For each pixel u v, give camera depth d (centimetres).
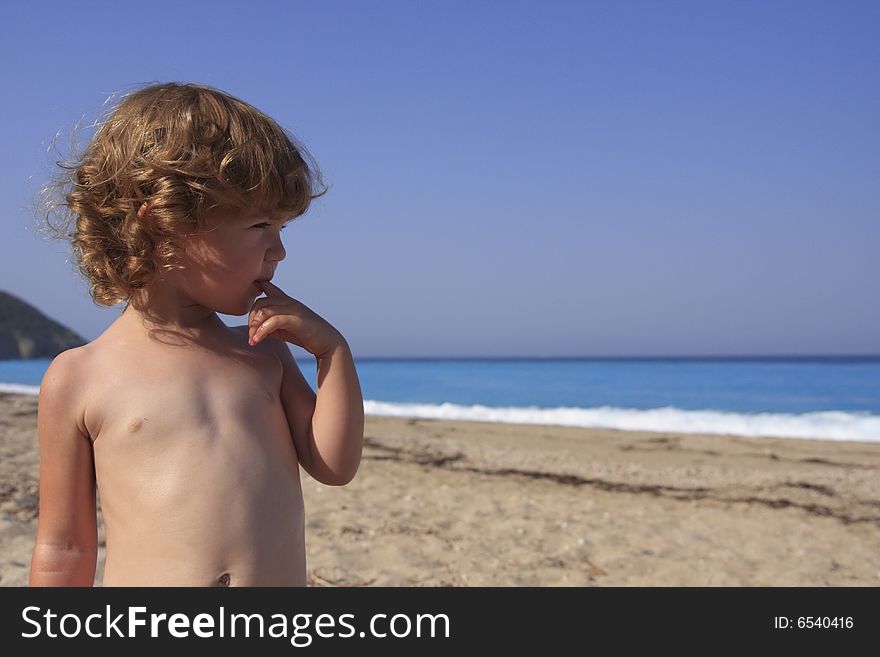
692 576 555
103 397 153
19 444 955
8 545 520
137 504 148
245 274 154
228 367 162
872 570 585
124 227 151
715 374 4175
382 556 560
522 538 634
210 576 146
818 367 4978
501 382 3653
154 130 150
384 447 1102
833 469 1028
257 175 150
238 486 151
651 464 1038
